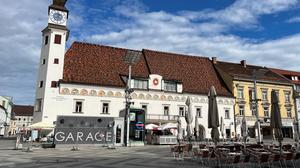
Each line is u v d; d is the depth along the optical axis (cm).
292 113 5556
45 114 3959
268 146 1933
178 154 2006
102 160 1730
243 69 5916
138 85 4581
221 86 5359
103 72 4478
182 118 4734
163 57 5325
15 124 12375
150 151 2486
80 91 4144
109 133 3091
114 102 4303
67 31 4394
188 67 5412
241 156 1327
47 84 4069
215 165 1501
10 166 1413
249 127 5141
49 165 1463
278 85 5594
